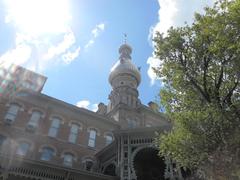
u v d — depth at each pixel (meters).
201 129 11.96
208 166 11.78
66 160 23.95
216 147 11.55
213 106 11.79
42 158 22.84
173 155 13.62
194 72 12.79
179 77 13.10
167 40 13.56
